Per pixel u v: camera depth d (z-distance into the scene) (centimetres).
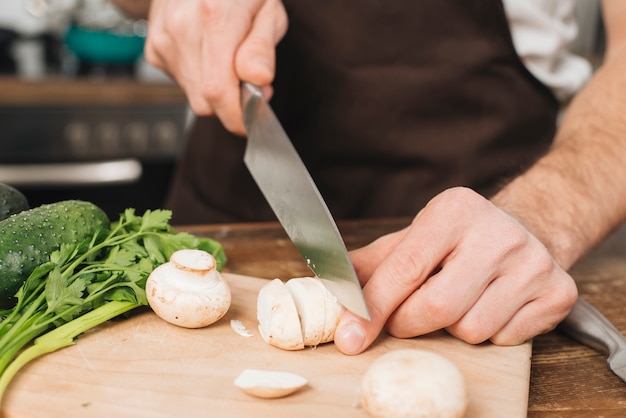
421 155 144
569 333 92
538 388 81
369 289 81
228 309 90
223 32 110
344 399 73
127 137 238
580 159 111
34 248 83
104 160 238
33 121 226
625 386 82
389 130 143
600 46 262
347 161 148
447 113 142
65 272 83
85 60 248
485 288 83
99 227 91
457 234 82
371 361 80
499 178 145
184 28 112
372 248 93
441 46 139
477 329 82
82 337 81
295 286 84
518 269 83
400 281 81
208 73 111
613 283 112
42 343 77
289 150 95
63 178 228
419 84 140
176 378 75
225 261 104
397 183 147
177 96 237
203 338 83
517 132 145
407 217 147
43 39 251
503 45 138
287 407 71
